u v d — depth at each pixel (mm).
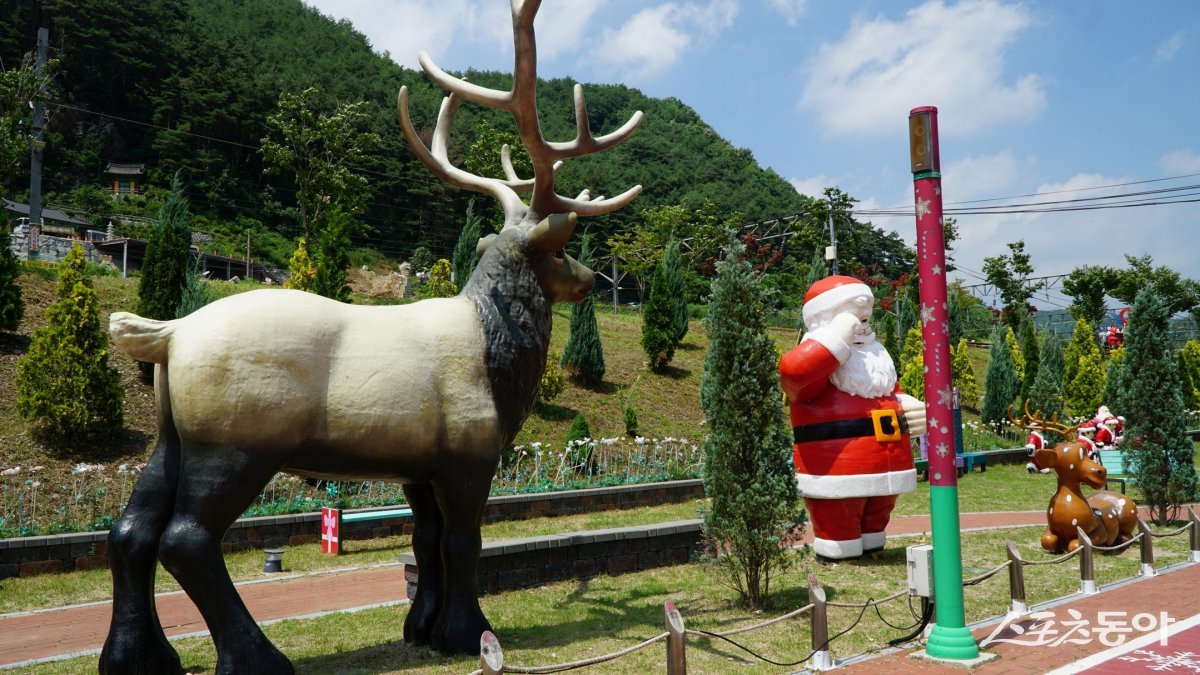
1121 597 7883
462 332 5641
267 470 4773
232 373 4684
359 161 44719
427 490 6070
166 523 4922
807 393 9180
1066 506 10016
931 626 6184
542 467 16062
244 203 61844
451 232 63750
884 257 67062
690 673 5562
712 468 7453
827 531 9312
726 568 7816
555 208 6234
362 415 5055
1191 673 5617
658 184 70938
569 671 5535
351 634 6500
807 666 5789
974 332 50688
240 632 4613
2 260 15031
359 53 86000
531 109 5867
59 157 56875
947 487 6109
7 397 13703
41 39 28094
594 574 8789
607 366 22984
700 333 29984
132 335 4785
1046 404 23594
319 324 5070
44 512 11383
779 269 48875
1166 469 12328
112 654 4691
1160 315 12695
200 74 63500
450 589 5633
